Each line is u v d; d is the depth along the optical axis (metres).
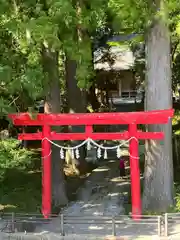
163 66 14.31
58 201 16.52
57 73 15.38
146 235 12.16
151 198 14.69
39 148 26.05
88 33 14.38
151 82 14.45
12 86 11.66
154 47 14.29
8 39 12.57
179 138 20.00
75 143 21.78
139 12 12.50
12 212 13.34
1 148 13.17
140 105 31.05
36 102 16.25
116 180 19.92
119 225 13.23
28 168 20.72
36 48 12.30
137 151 13.70
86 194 17.95
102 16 13.42
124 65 31.73
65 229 13.02
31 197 16.45
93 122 13.77
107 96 32.47
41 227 13.31
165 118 13.37
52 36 11.62
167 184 14.61
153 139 14.34
